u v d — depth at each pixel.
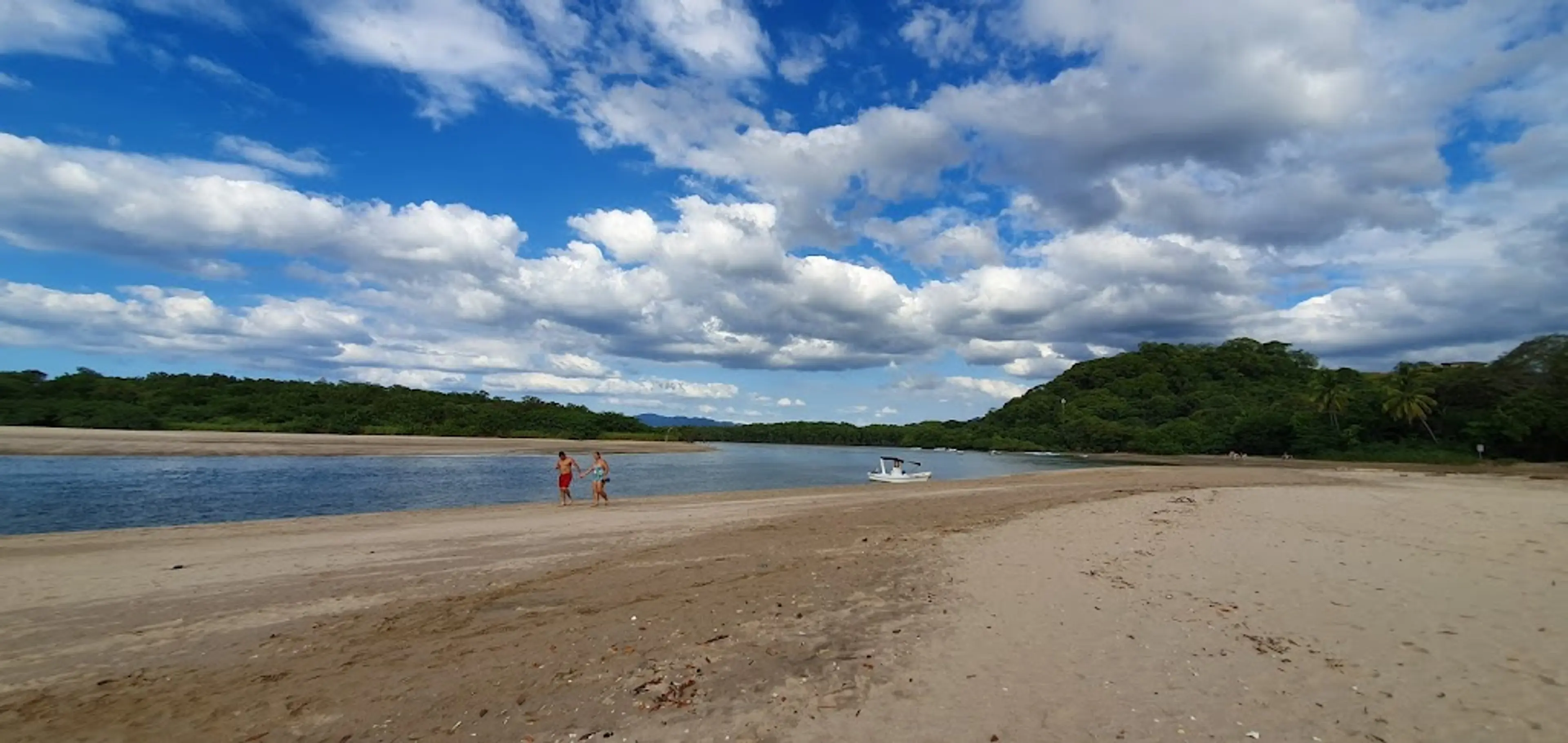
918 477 45.97
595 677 6.81
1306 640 7.37
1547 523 16.20
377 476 41.25
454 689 6.62
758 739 5.40
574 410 113.50
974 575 10.94
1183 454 99.88
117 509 24.98
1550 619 8.02
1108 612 8.55
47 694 6.79
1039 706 5.86
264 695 6.64
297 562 13.66
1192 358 143.62
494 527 19.06
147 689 6.90
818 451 120.31
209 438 58.31
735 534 16.75
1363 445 75.94
